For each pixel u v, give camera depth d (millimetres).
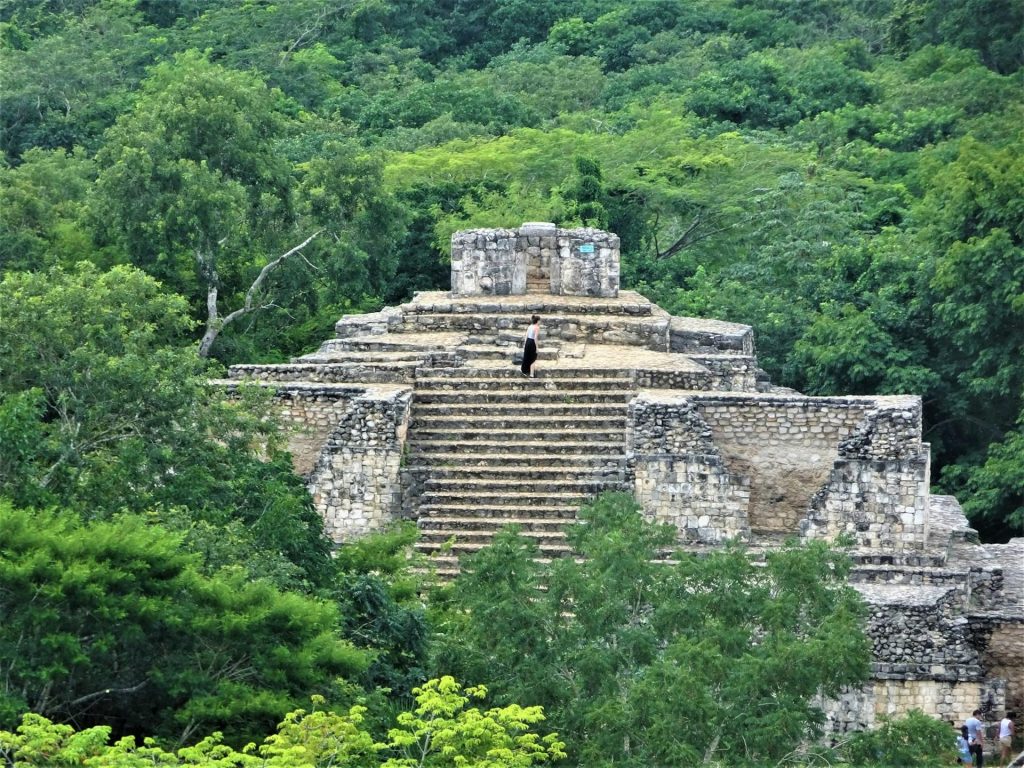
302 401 198375
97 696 144000
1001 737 174125
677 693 143250
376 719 148375
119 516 151875
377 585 162375
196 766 127500
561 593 151000
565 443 196750
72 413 166875
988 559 191375
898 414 188250
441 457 196500
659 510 190750
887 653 176125
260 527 164500
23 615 140125
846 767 147875
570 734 145875
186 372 169000
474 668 150375
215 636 144250
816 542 156875
